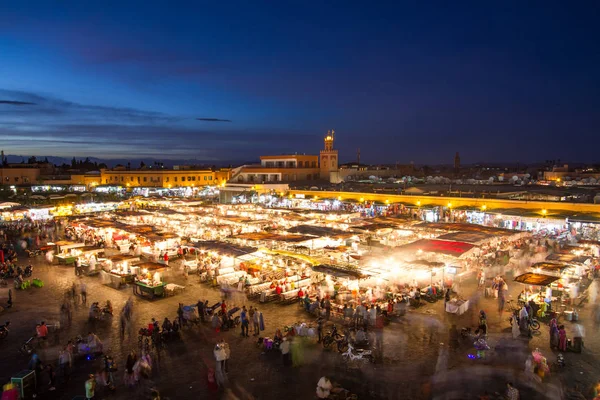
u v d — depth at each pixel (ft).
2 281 90.07
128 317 69.51
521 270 94.12
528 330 61.41
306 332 61.41
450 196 174.50
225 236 126.72
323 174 283.38
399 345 59.41
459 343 59.41
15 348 60.13
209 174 338.54
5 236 145.07
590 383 48.88
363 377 51.16
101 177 325.83
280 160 284.41
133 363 51.67
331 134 284.61
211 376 49.32
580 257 86.63
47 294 84.12
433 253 91.30
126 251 121.49
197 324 68.54
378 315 67.92
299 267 94.17
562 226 123.95
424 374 51.52
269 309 74.84
